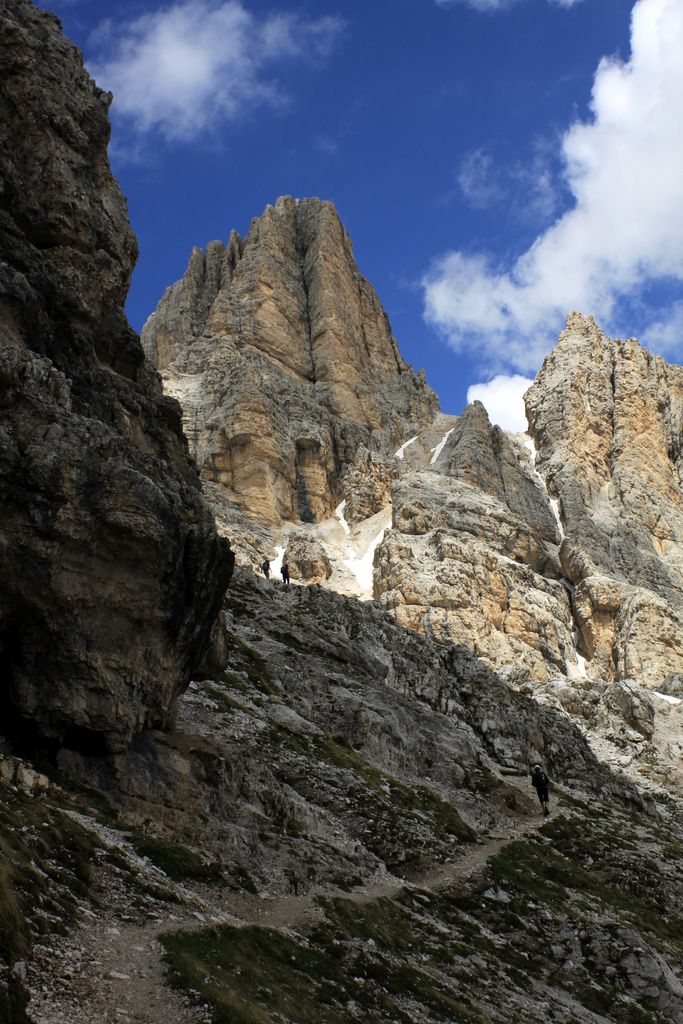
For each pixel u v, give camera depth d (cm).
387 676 8319
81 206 5875
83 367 5266
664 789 9906
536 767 7175
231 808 4191
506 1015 3462
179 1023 2019
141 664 3978
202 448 19925
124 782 3756
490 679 8938
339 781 5550
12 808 2848
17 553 3694
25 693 3638
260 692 6638
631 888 6034
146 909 2684
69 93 6278
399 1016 2891
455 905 4744
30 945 2111
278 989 2566
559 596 17875
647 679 16188
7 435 3869
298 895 3778
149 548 3953
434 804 6034
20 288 4678
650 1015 4250
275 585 9731
